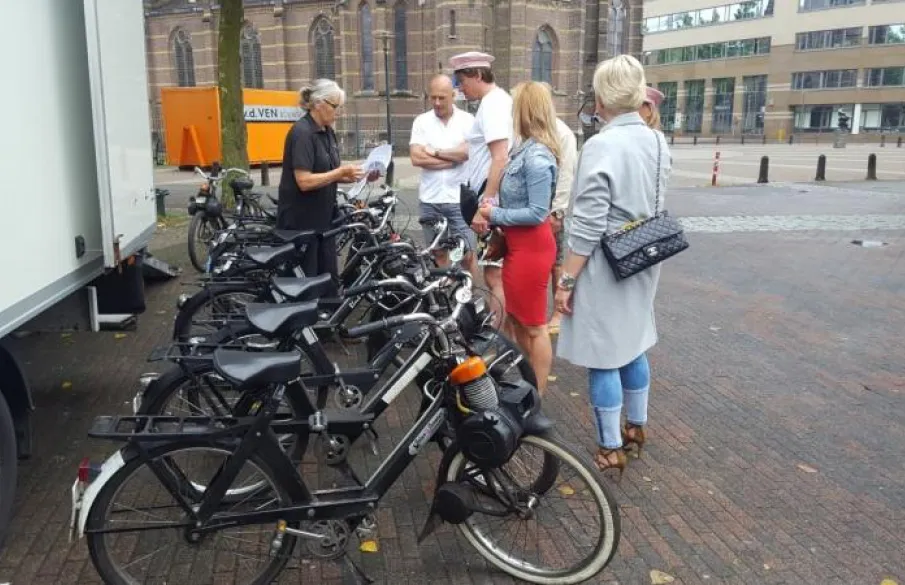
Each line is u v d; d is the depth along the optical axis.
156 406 3.32
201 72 46.88
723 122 78.31
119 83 4.44
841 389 5.18
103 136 3.96
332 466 3.16
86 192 4.03
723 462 4.08
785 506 3.62
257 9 45.03
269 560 2.80
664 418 4.68
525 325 4.27
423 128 6.23
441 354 2.91
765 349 6.08
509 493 2.93
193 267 9.00
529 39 40.84
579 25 42.53
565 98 43.03
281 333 3.07
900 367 5.64
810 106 70.56
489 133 4.97
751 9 73.31
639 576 3.06
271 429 2.82
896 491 3.77
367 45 41.94
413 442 2.91
